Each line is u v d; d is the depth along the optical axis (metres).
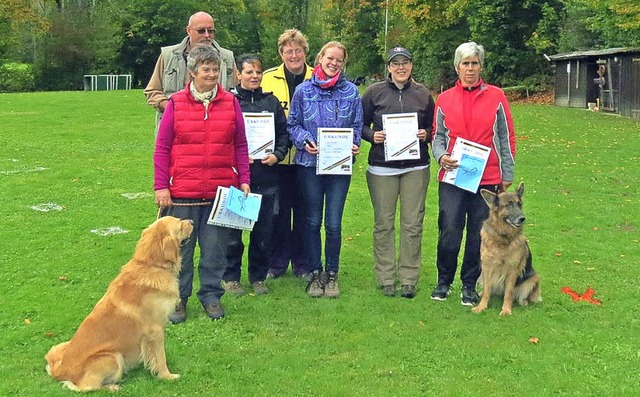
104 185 11.66
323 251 7.95
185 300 5.70
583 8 29.73
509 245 5.88
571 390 4.46
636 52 23.80
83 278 6.75
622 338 5.39
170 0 54.09
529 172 13.35
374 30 51.12
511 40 35.66
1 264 7.12
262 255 6.47
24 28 48.91
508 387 4.50
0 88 48.19
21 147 15.97
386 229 6.41
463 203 6.11
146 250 4.64
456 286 6.79
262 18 64.38
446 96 6.05
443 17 37.12
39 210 9.66
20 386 4.32
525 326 5.64
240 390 4.44
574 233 8.99
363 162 14.98
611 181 12.56
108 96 32.97
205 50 5.36
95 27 52.22
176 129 5.44
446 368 4.80
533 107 28.94
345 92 6.05
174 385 4.47
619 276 7.11
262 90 6.44
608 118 23.42
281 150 6.19
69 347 4.38
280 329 5.52
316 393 4.41
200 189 5.53
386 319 5.78
